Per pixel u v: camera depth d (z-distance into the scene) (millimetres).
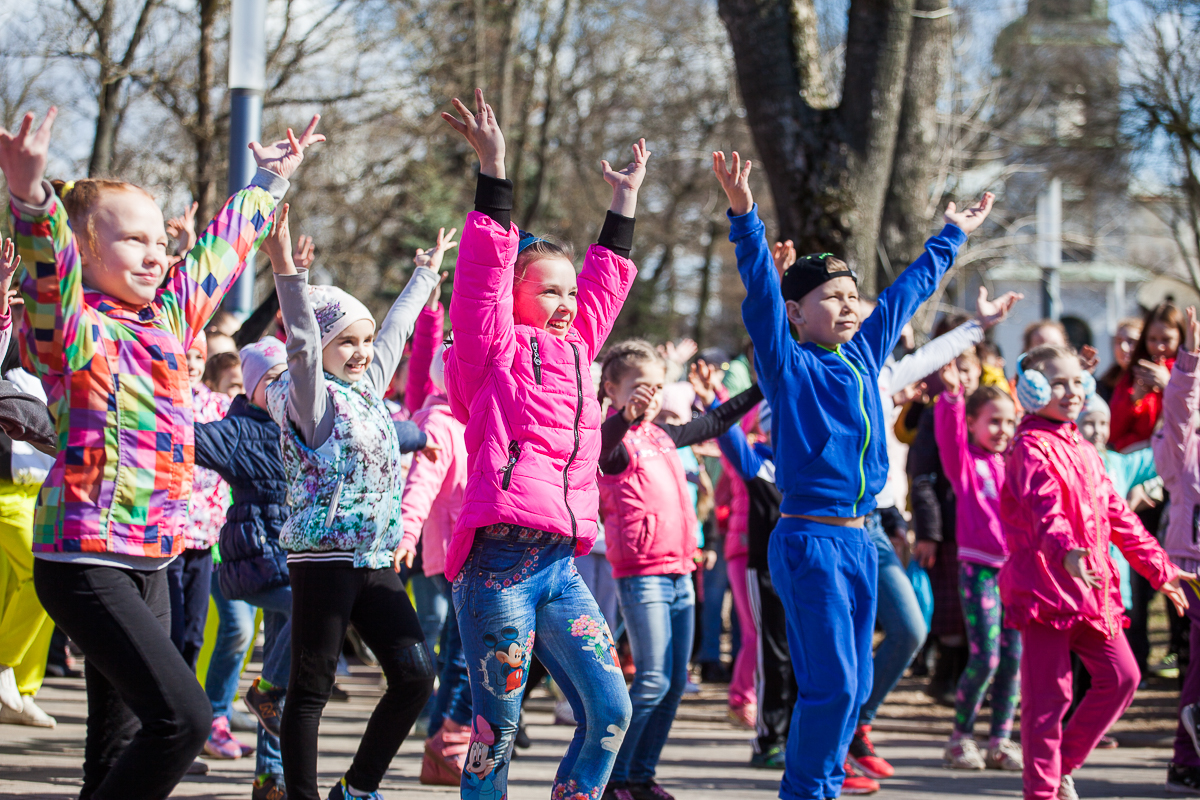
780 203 8711
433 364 4961
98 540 2826
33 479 5152
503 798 3016
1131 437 6883
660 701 4348
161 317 3082
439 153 21859
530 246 3338
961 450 5594
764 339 3795
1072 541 4156
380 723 3523
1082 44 21438
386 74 15805
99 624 2814
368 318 3758
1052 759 4199
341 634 3465
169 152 13859
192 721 2844
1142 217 28781
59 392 2920
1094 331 36469
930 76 11180
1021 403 4484
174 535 2980
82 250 2971
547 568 3029
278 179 3424
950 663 7133
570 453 3084
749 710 6516
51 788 4270
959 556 5582
